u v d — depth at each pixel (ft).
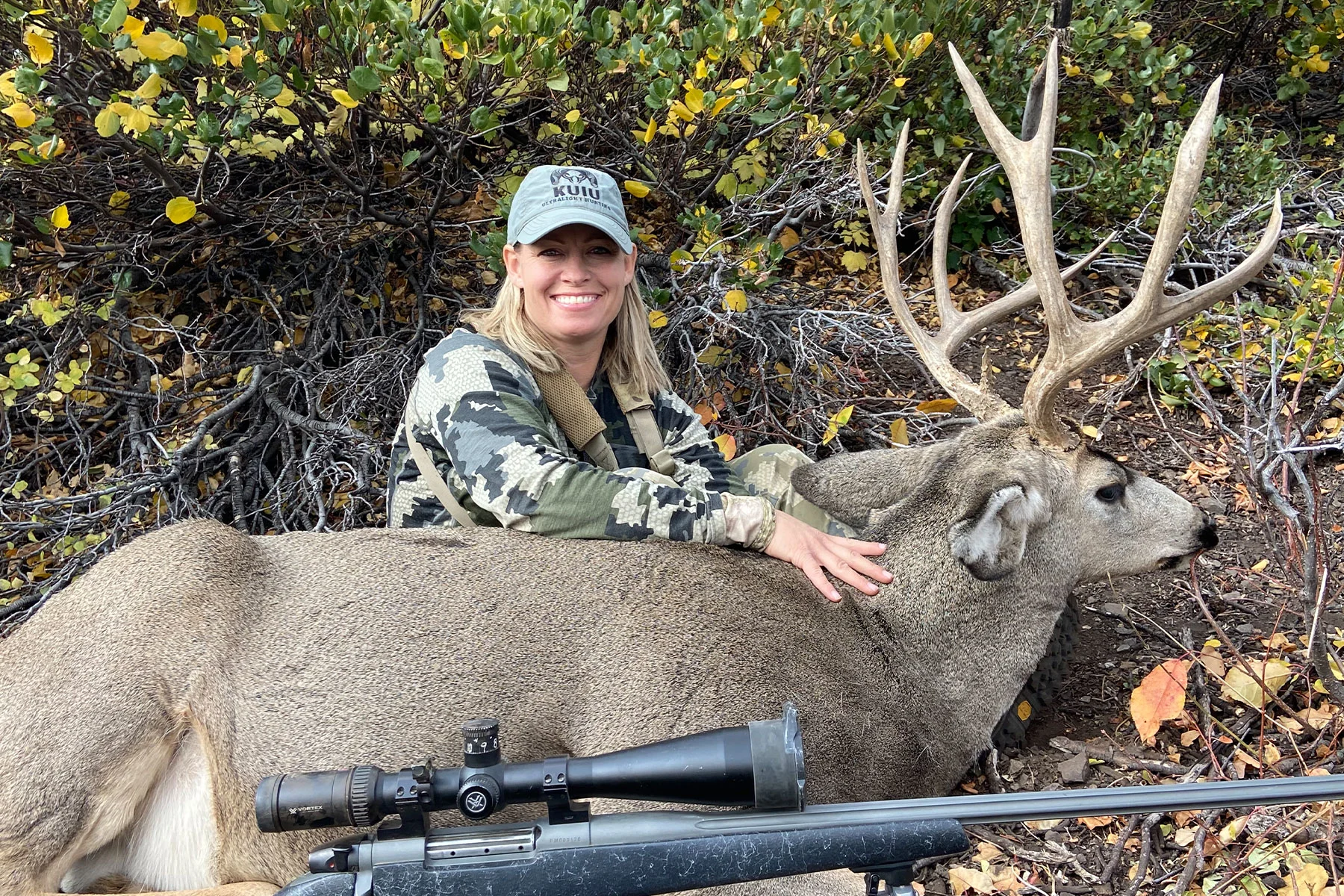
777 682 9.31
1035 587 10.88
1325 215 18.66
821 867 6.38
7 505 14.11
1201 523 11.53
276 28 12.59
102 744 8.59
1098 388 18.21
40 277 16.34
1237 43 26.37
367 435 15.53
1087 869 9.90
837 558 10.31
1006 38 19.29
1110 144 20.85
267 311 17.81
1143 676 12.32
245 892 8.69
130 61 12.92
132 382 17.10
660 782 6.19
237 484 15.08
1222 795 6.31
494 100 14.87
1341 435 14.83
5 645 9.27
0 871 8.41
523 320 11.14
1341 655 11.73
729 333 16.75
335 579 9.35
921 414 15.88
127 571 9.29
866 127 20.01
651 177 16.69
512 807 9.04
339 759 8.70
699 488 11.84
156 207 16.60
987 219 21.24
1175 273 20.26
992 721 10.82
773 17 14.74
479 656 8.94
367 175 16.17
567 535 9.70
